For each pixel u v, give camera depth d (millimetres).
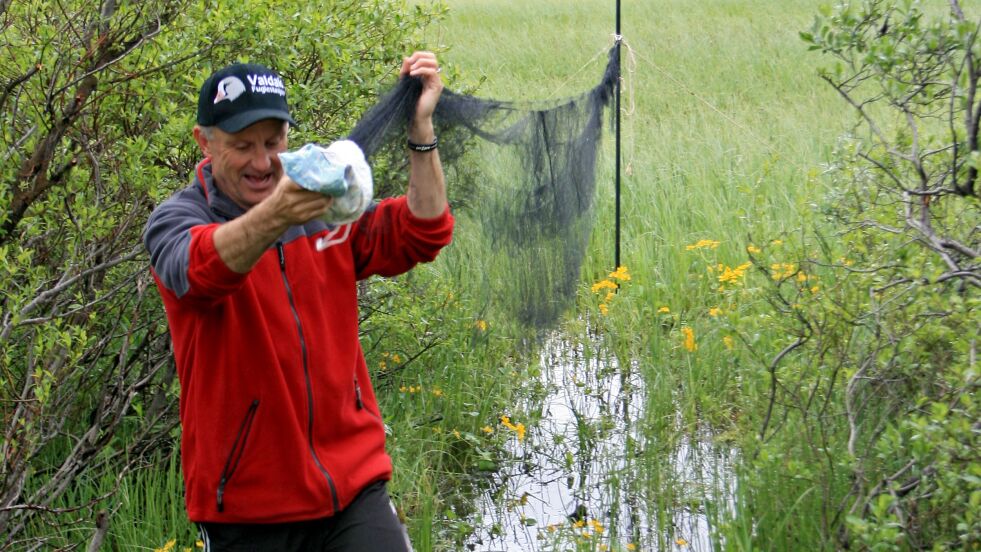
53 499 4016
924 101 3865
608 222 8055
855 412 4062
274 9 4770
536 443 5332
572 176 3633
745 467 4402
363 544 2572
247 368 2455
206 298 2236
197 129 2529
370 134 2777
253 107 2420
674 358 5867
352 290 2654
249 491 2502
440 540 4375
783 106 11781
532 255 3695
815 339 4309
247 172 2486
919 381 3863
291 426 2486
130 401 4363
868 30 3906
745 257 6992
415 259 2729
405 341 5664
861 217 4141
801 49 15469
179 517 4191
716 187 8688
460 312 5762
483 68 14836
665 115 11812
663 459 4887
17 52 4051
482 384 5621
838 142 5074
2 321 3912
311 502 2523
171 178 4574
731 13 19953
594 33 17922
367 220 2734
